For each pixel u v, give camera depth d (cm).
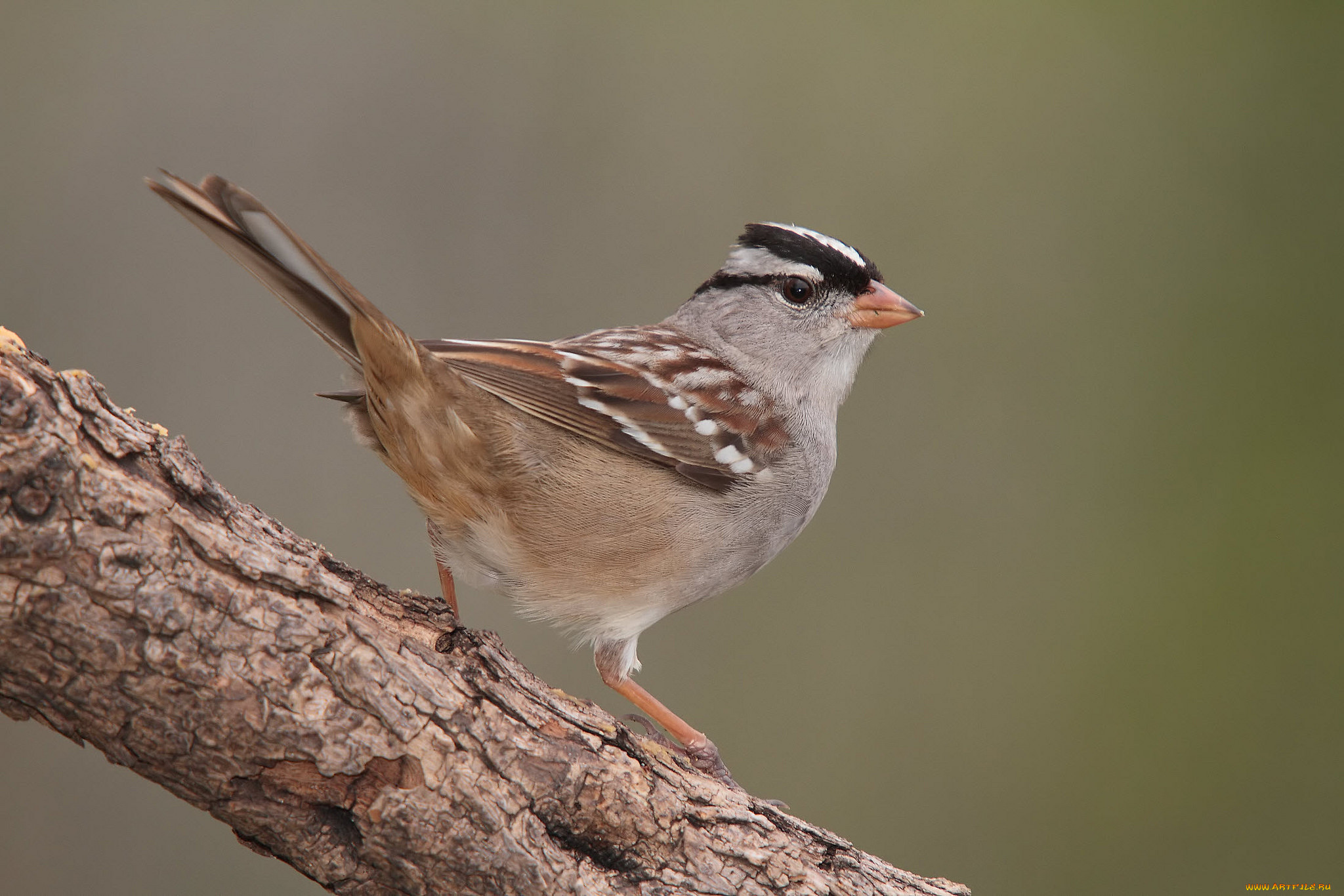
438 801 444
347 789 435
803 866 538
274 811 430
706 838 521
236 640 411
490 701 468
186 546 406
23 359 382
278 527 443
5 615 376
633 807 501
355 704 432
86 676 393
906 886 566
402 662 447
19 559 376
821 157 1159
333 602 434
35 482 377
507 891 462
